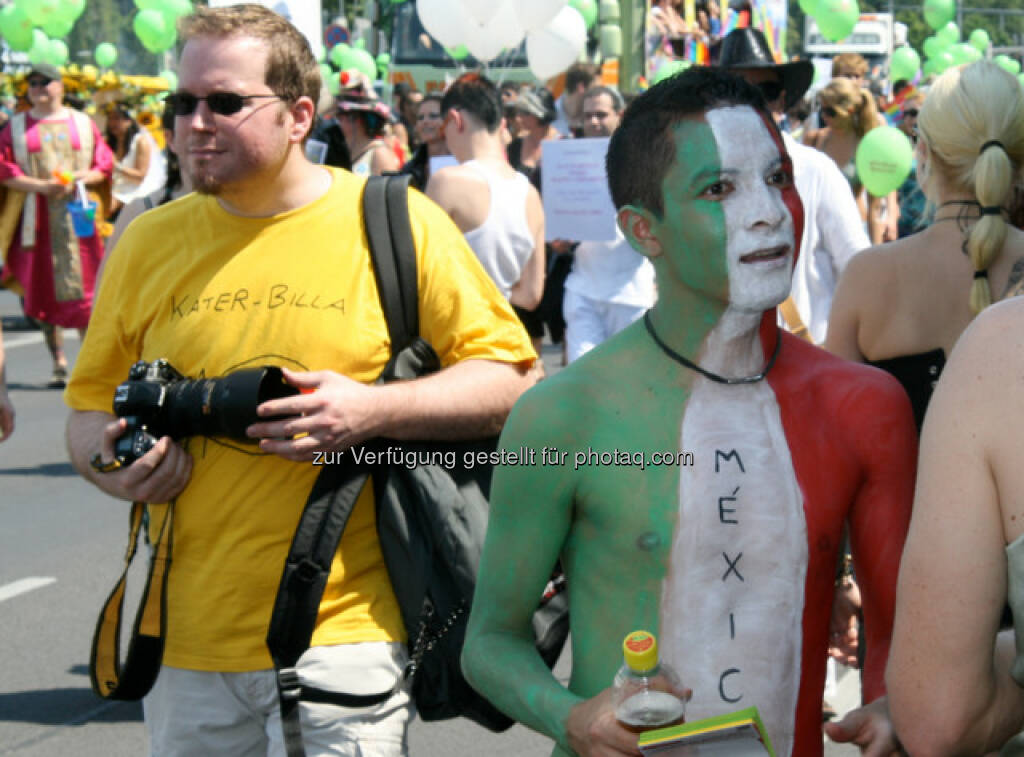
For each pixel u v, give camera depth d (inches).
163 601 121.8
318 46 248.8
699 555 87.0
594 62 655.8
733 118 85.8
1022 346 71.7
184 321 125.2
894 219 349.1
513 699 88.2
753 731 75.0
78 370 133.0
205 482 120.6
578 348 276.2
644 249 89.6
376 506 121.7
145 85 605.0
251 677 120.1
